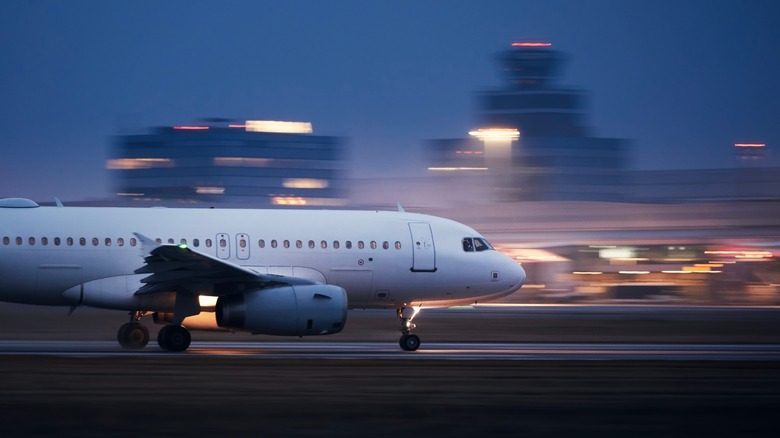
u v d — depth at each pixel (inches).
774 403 2444.6
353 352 3627.0
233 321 3422.7
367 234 3811.5
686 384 2768.2
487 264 3971.5
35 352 3358.8
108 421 1987.0
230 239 3629.4
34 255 3444.9
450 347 3986.2
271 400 2293.3
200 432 1902.1
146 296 3506.4
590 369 3093.0
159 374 2728.8
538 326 5344.5
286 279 3516.2
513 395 2469.2
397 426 2012.8
